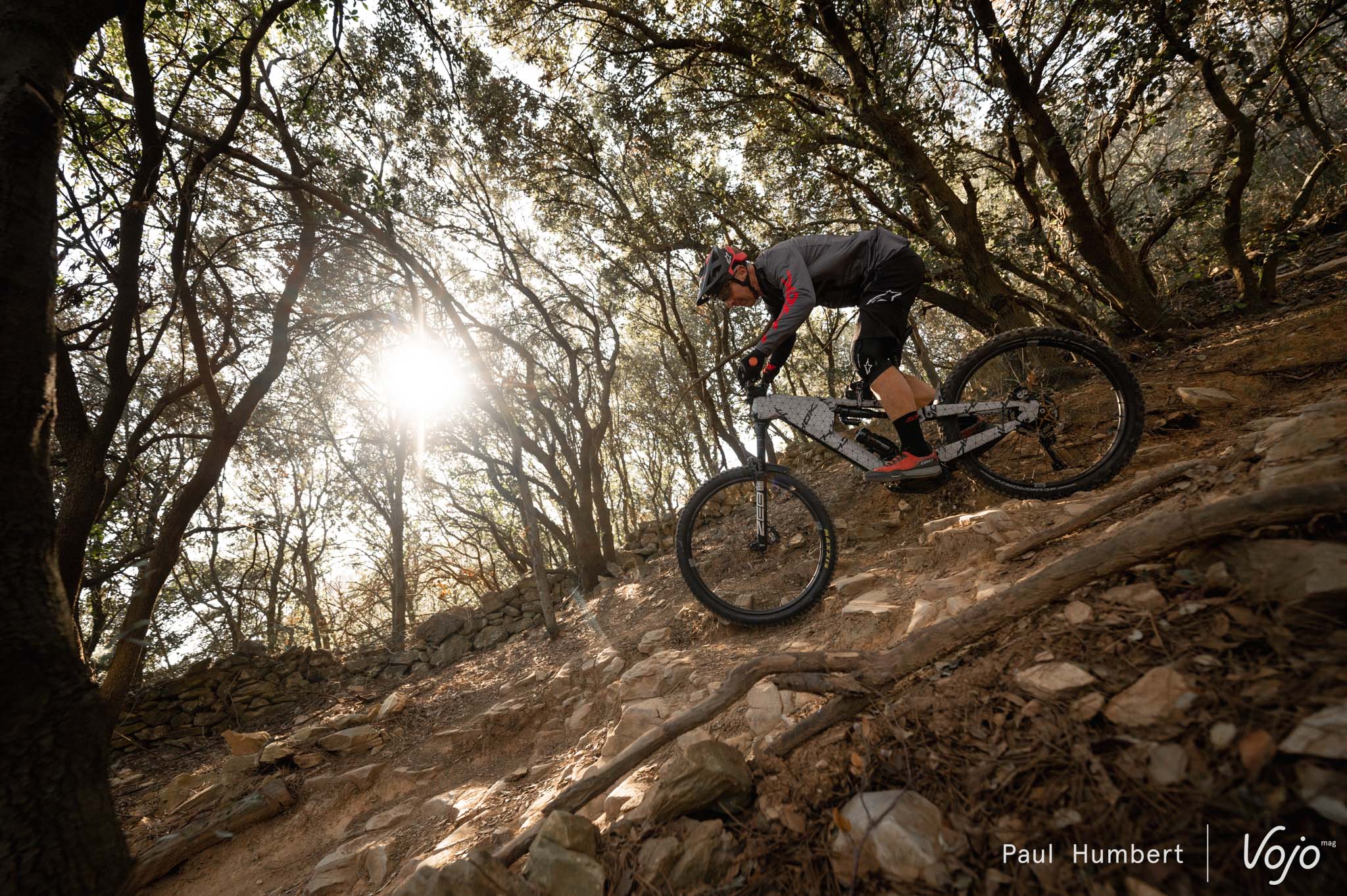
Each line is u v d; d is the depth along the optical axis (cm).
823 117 561
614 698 288
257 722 545
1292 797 80
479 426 1047
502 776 295
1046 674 121
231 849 314
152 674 613
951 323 1244
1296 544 113
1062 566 137
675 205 861
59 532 330
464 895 114
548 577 670
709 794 131
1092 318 480
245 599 1151
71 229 380
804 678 146
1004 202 796
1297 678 94
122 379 355
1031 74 462
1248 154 442
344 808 324
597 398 1357
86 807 118
